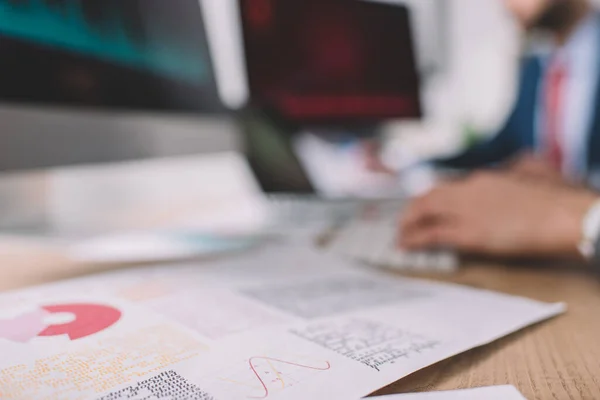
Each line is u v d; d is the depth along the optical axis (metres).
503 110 2.32
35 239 0.60
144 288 0.34
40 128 0.52
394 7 1.07
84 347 0.23
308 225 0.73
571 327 0.28
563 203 0.47
